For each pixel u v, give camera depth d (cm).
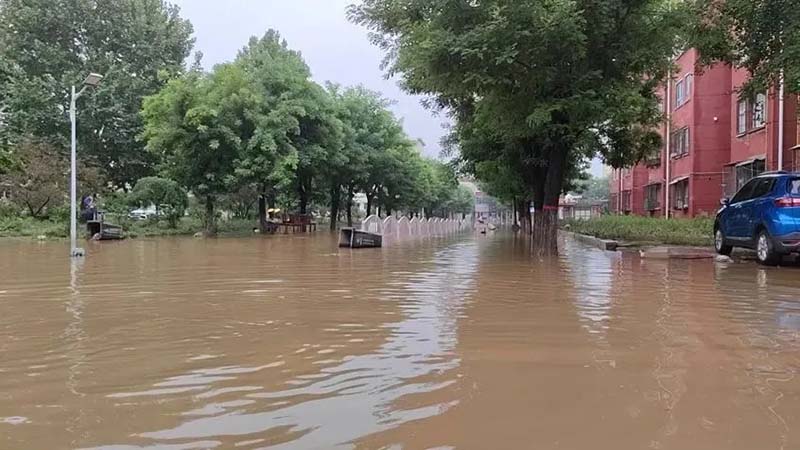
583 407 359
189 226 3319
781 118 2130
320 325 608
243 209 4231
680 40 1382
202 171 3003
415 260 1396
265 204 3362
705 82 2873
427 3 1262
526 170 2197
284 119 2991
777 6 1239
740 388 394
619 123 1389
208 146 2905
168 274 1088
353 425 332
